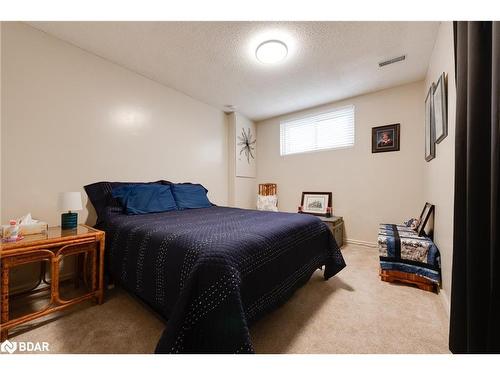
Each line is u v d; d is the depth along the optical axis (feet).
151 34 6.29
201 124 11.16
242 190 13.29
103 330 4.22
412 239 6.41
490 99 2.67
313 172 11.98
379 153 9.91
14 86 5.69
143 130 8.65
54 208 6.35
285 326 4.40
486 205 2.66
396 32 6.15
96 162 7.29
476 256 2.68
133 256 4.79
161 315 4.33
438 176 6.07
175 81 9.10
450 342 3.41
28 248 4.12
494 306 2.36
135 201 7.06
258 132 14.29
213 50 7.02
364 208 10.35
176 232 4.43
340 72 8.35
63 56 6.54
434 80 6.77
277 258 4.32
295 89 9.78
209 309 3.00
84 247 4.98
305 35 6.29
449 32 5.08
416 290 5.92
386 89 9.71
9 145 5.63
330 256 6.56
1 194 5.52
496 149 2.36
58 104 6.46
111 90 7.66
